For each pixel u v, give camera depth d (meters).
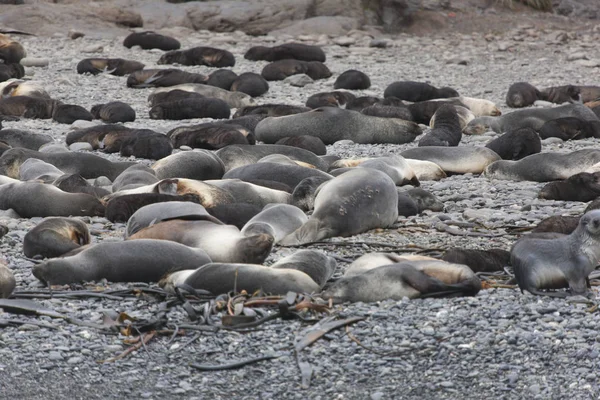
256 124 70.62
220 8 135.12
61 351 25.28
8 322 27.14
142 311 28.42
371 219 39.16
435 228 41.06
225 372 24.19
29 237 34.16
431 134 66.00
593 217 28.19
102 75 100.31
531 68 113.56
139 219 36.19
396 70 110.75
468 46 128.75
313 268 30.08
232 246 31.56
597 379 23.09
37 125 73.69
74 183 44.91
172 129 66.25
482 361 24.27
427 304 28.14
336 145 66.12
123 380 23.75
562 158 52.69
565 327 26.00
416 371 23.97
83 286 30.55
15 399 22.56
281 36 131.38
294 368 24.33
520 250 29.28
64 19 127.31
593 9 151.75
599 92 91.50
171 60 109.06
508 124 73.06
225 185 42.53
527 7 149.62
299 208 39.97
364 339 25.77
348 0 141.62
